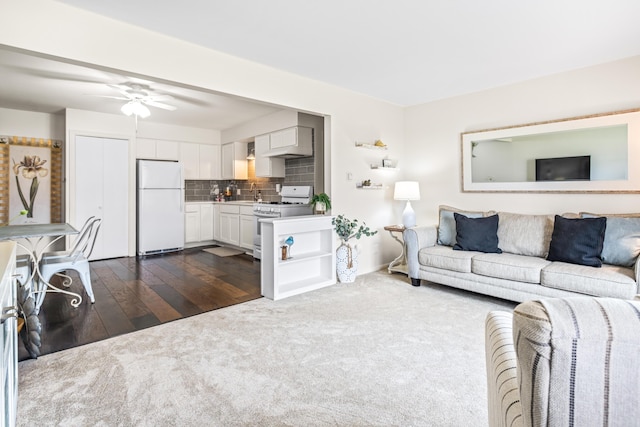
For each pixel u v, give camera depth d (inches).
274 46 110.2
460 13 90.4
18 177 190.1
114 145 205.8
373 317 111.3
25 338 83.5
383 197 178.7
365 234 162.1
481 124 157.9
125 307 121.5
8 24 77.4
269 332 100.1
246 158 252.5
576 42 108.3
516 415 31.2
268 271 131.6
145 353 87.4
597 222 109.0
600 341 23.5
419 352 87.5
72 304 122.0
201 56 109.3
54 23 83.0
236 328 103.1
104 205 203.0
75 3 84.1
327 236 154.1
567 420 24.9
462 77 140.8
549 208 138.1
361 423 61.4
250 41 106.3
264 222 133.3
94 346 91.4
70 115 188.2
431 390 71.2
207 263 195.3
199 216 252.4
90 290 126.6
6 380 44.4
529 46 111.1
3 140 185.8
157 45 99.8
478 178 159.0
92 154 197.6
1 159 185.5
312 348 90.0
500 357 39.4
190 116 209.6
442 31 100.6
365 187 165.8
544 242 124.6
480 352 87.4
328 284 148.3
